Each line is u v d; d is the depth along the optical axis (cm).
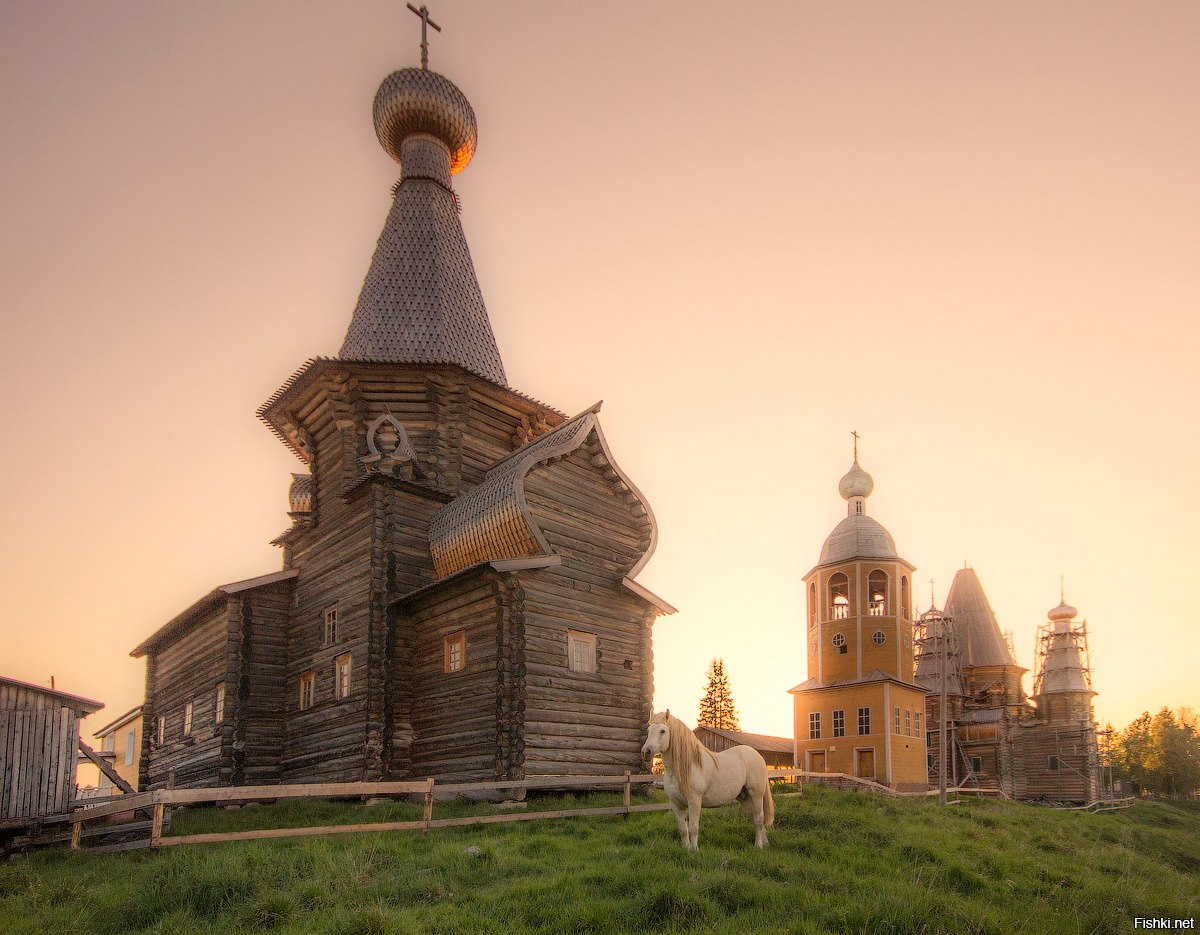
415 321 3127
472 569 2327
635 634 2691
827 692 5709
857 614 5791
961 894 1383
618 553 2714
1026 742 7050
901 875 1385
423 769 2461
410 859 1405
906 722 5556
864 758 5400
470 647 2422
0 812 1931
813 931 1060
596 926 1073
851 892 1265
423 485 2747
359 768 2481
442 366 2850
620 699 2575
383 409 2889
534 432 3188
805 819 1805
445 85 3531
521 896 1184
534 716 2300
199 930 1070
